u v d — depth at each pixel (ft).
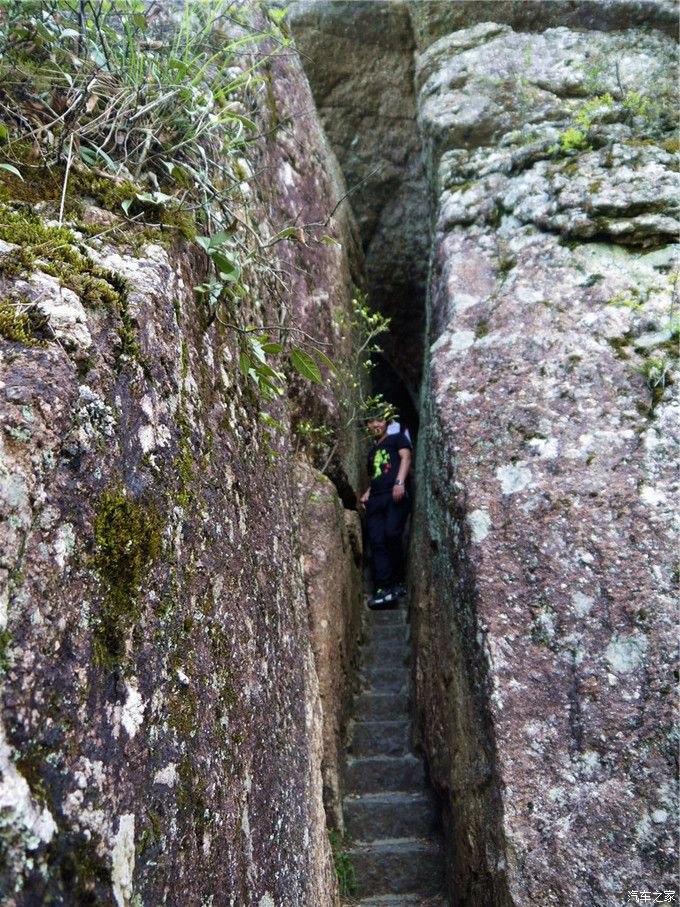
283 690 5.04
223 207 4.97
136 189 4.09
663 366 7.52
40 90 4.09
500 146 10.68
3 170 3.51
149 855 2.56
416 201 15.28
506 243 9.30
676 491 6.89
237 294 4.96
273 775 4.36
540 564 6.92
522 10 12.76
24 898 1.90
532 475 7.37
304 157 11.36
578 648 6.49
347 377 11.75
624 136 9.52
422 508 10.93
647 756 5.99
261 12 10.34
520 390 7.91
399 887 8.66
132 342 3.16
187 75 5.14
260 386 5.24
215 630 3.66
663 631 6.34
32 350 2.58
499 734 6.34
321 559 9.54
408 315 16.21
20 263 2.84
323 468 10.71
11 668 2.11
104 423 2.83
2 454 2.30
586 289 8.31
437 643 8.94
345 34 14.46
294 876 4.45
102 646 2.56
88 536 2.60
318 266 11.29
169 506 3.28
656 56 11.46
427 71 13.04
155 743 2.78
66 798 2.18
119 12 4.79
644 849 5.71
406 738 10.78
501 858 6.08
